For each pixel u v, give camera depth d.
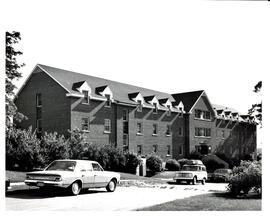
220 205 12.57
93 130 37.91
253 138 65.12
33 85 38.72
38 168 28.75
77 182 15.98
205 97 56.25
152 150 46.16
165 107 49.22
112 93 41.06
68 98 35.75
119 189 20.20
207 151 53.66
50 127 36.81
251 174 16.17
